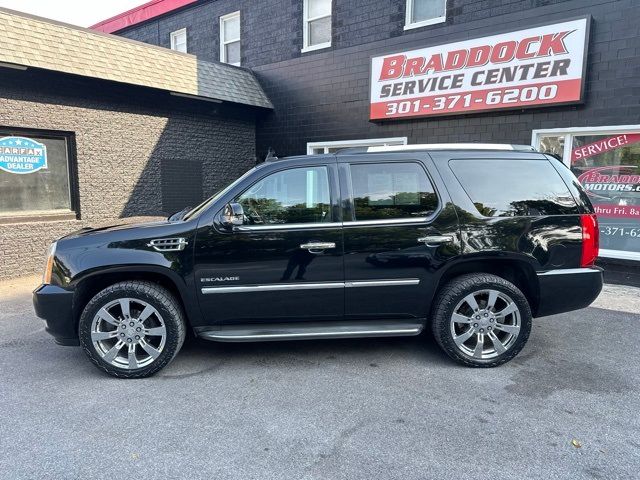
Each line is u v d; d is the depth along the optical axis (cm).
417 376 382
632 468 261
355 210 390
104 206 839
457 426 304
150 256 374
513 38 728
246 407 332
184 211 459
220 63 1023
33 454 275
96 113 814
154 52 888
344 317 400
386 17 880
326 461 268
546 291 396
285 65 1043
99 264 371
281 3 1035
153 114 900
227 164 1051
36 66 696
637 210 672
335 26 953
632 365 404
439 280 397
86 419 316
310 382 372
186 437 294
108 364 378
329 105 980
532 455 272
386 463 265
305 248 383
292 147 1053
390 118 877
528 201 400
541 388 359
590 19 660
